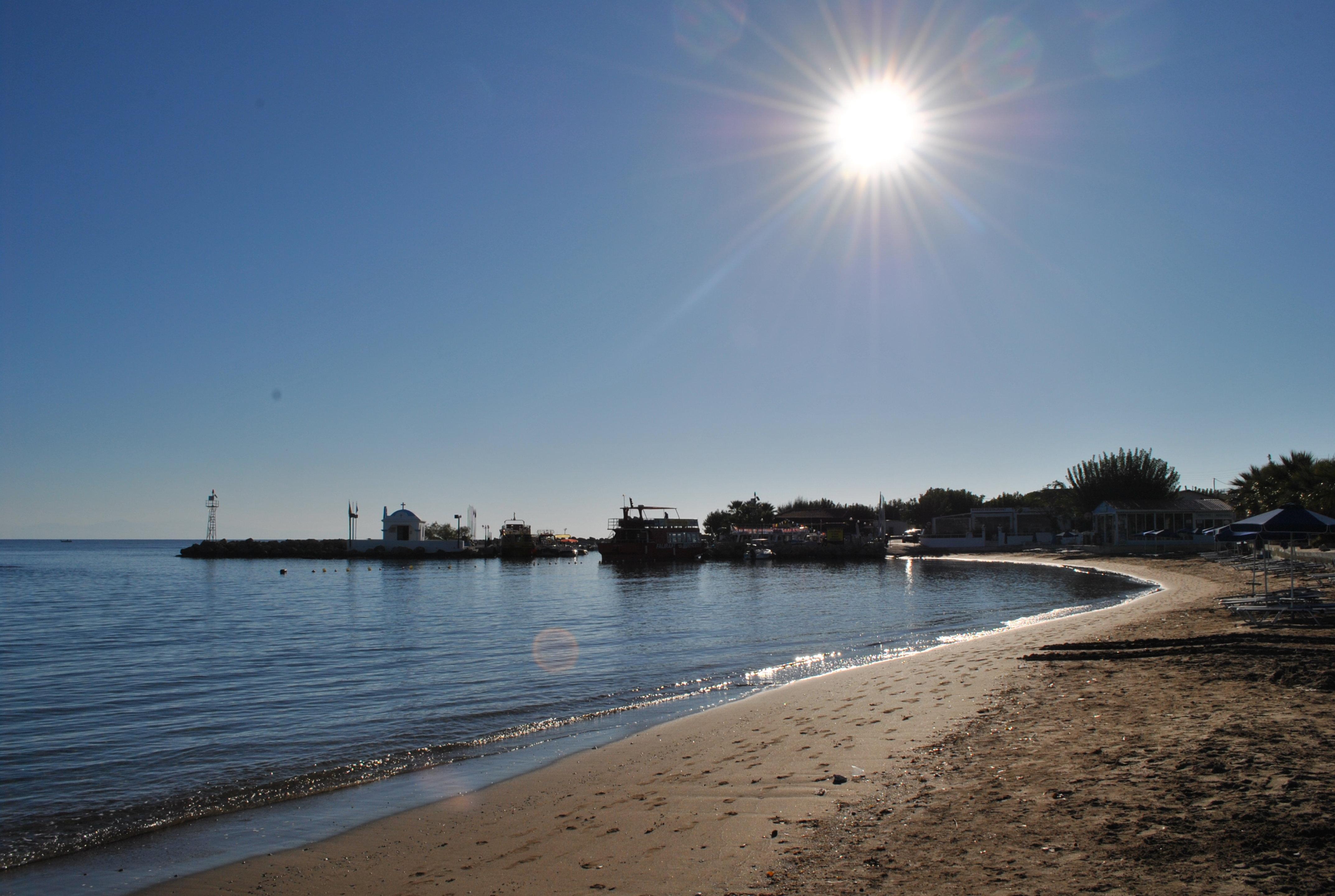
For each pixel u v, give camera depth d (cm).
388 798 1052
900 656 2095
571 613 3947
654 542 9819
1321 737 838
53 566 10894
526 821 913
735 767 1055
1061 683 1345
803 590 5241
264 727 1532
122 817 1012
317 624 3578
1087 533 8806
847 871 636
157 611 4384
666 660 2294
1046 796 750
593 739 1344
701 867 694
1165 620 2181
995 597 4222
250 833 933
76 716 1667
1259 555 4406
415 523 11062
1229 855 564
